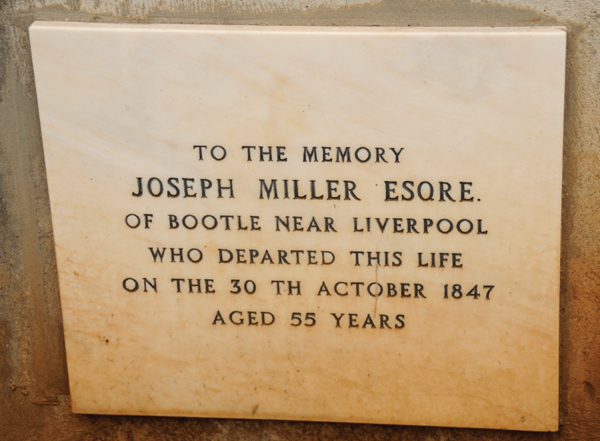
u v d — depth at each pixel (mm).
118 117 1522
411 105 1450
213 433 1735
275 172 1516
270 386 1650
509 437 1640
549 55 1397
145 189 1557
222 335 1626
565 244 1543
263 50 1456
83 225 1590
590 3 1420
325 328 1594
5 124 1609
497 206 1477
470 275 1519
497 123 1439
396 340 1580
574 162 1498
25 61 1564
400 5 1469
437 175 1477
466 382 1584
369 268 1544
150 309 1626
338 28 1449
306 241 1546
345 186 1507
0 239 1684
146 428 1751
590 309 1566
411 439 1675
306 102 1473
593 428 1622
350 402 1639
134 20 1527
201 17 1515
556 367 1545
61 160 1557
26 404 1781
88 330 1653
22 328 1733
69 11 1534
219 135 1510
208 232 1565
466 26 1455
